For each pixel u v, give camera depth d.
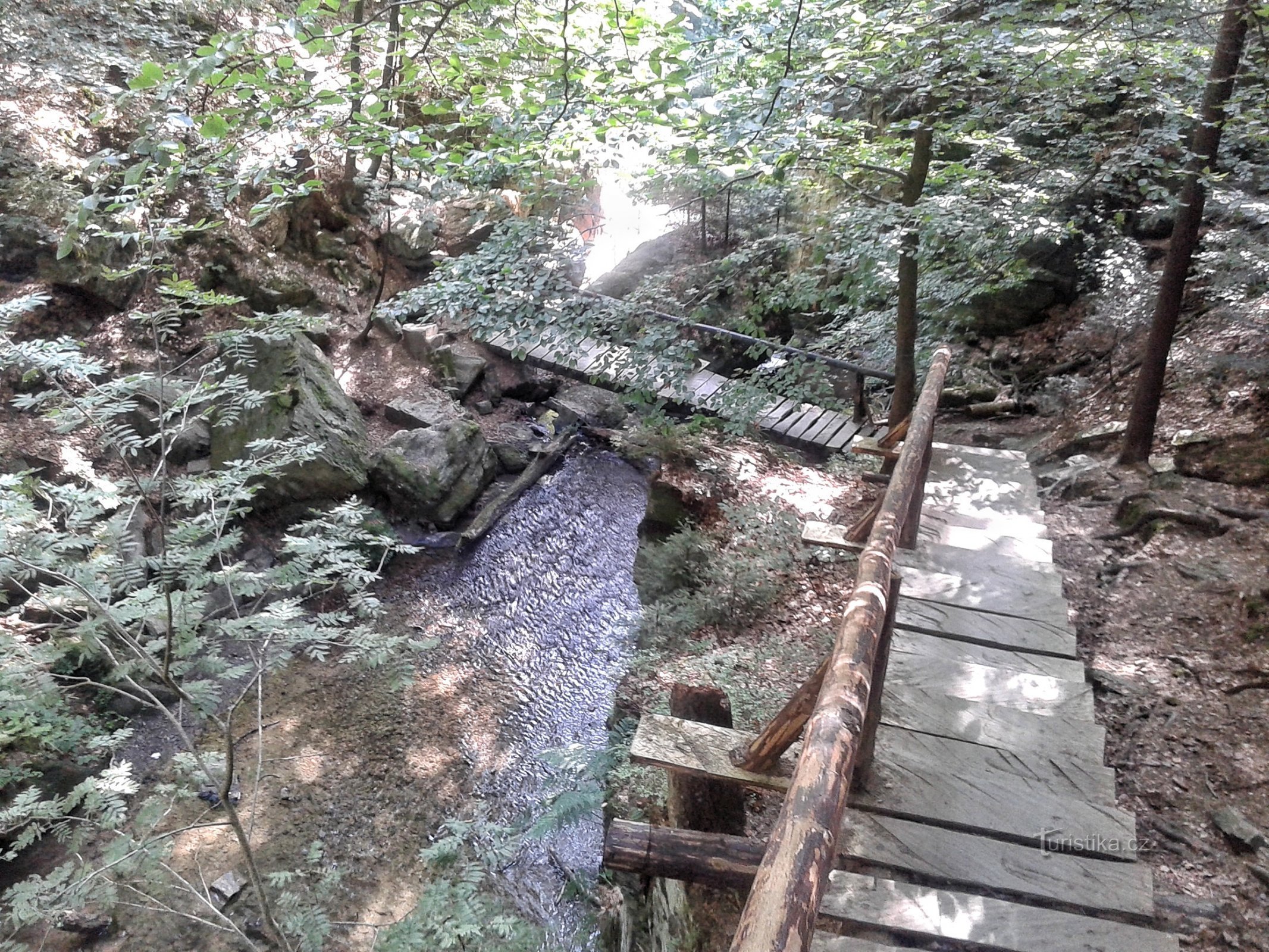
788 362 6.99
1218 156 5.62
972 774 2.65
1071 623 3.57
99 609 2.92
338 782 5.33
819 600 5.32
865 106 6.78
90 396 2.96
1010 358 8.99
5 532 2.83
